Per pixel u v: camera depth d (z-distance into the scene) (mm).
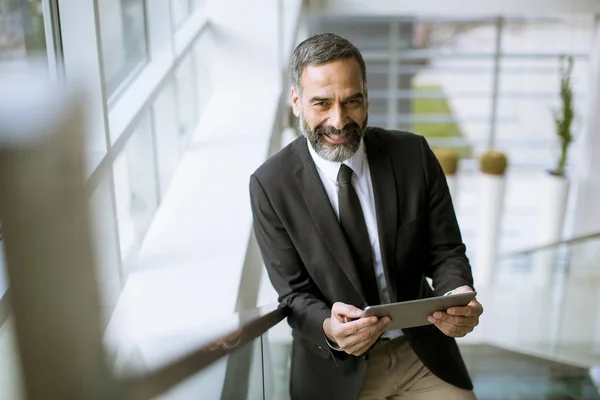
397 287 2279
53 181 388
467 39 9211
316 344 2197
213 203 3314
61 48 2102
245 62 4688
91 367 460
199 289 2623
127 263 2799
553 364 6234
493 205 7871
